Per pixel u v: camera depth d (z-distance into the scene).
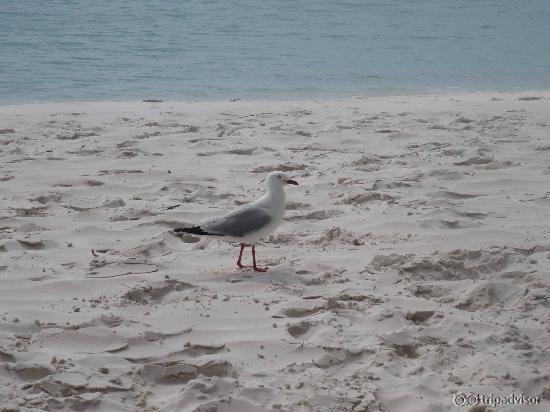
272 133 18.61
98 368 7.37
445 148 16.91
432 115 21.53
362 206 12.73
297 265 10.14
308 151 16.84
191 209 12.53
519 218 12.11
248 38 39.62
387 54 36.56
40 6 49.00
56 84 27.72
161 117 20.81
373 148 17.19
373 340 7.93
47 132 18.61
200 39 38.75
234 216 9.72
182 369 7.34
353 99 25.50
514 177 14.48
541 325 8.41
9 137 17.97
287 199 13.16
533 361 7.58
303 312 8.76
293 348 7.82
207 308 8.76
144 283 9.35
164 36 39.38
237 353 7.73
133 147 17.06
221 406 6.71
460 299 9.03
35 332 8.19
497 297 9.11
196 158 16.16
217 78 29.48
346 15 50.62
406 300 8.98
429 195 13.28
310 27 44.44
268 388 7.01
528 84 30.66
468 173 14.77
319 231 11.56
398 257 10.16
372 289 9.36
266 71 31.12
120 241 11.16
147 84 28.09
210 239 11.11
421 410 6.70
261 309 8.75
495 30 47.00
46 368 7.27
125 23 43.50
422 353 7.80
